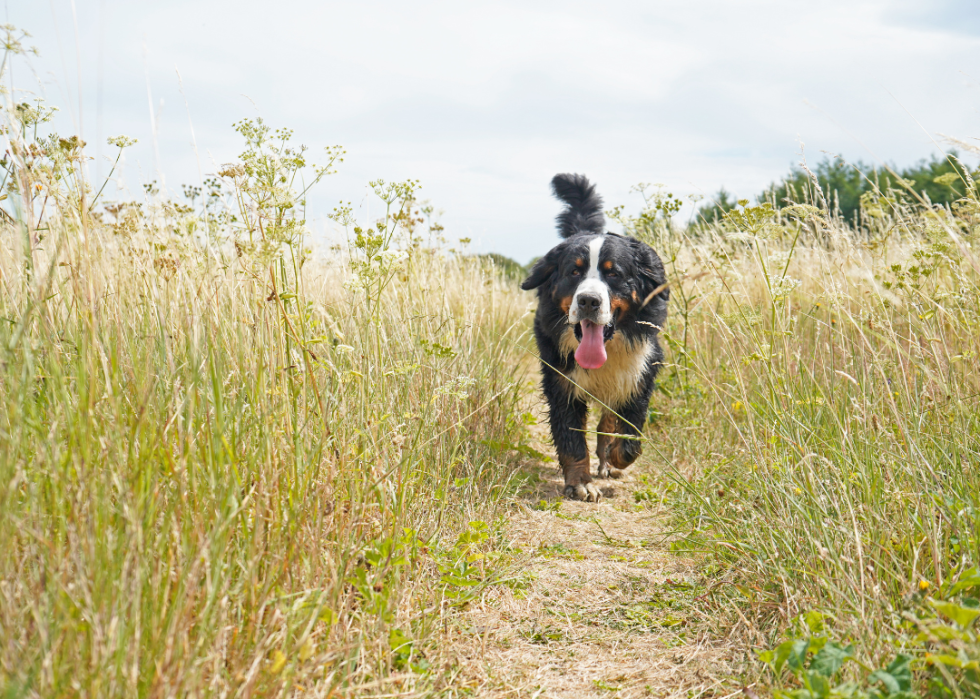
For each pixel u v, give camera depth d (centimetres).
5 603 150
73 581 161
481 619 253
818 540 240
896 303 297
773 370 296
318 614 189
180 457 197
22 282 220
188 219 248
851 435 274
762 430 326
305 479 227
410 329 384
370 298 293
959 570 216
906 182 272
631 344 438
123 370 226
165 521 180
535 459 484
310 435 251
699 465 360
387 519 261
